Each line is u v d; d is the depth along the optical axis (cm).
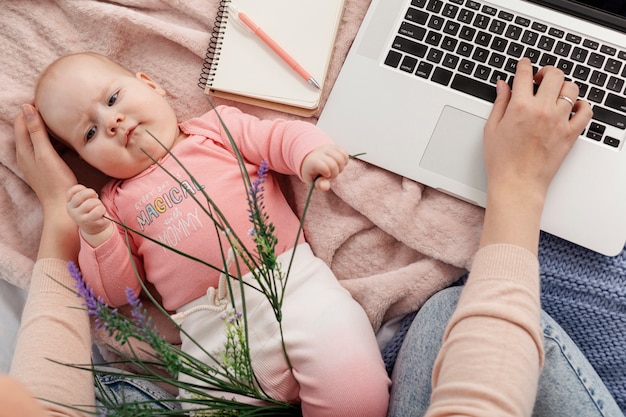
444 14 90
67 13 103
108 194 95
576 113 82
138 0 103
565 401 73
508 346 61
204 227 88
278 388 87
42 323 80
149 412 60
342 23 98
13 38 101
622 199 83
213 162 91
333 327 85
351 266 98
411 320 96
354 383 82
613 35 86
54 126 92
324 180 81
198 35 100
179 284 90
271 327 86
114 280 89
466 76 88
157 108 91
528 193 79
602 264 88
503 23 88
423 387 81
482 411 56
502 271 68
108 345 97
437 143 88
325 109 91
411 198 91
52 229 91
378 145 90
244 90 94
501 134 82
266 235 58
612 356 90
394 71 90
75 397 75
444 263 93
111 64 94
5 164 99
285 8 95
